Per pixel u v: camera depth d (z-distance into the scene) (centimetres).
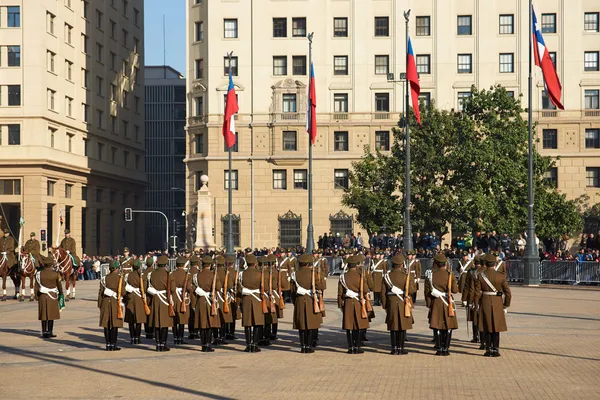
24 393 1426
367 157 5881
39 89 7094
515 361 1766
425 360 1798
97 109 8406
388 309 1884
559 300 3372
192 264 2136
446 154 5647
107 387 1481
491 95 5606
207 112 7356
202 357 1881
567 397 1352
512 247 5941
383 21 7275
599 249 4762
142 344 2152
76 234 7781
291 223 7256
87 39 8250
